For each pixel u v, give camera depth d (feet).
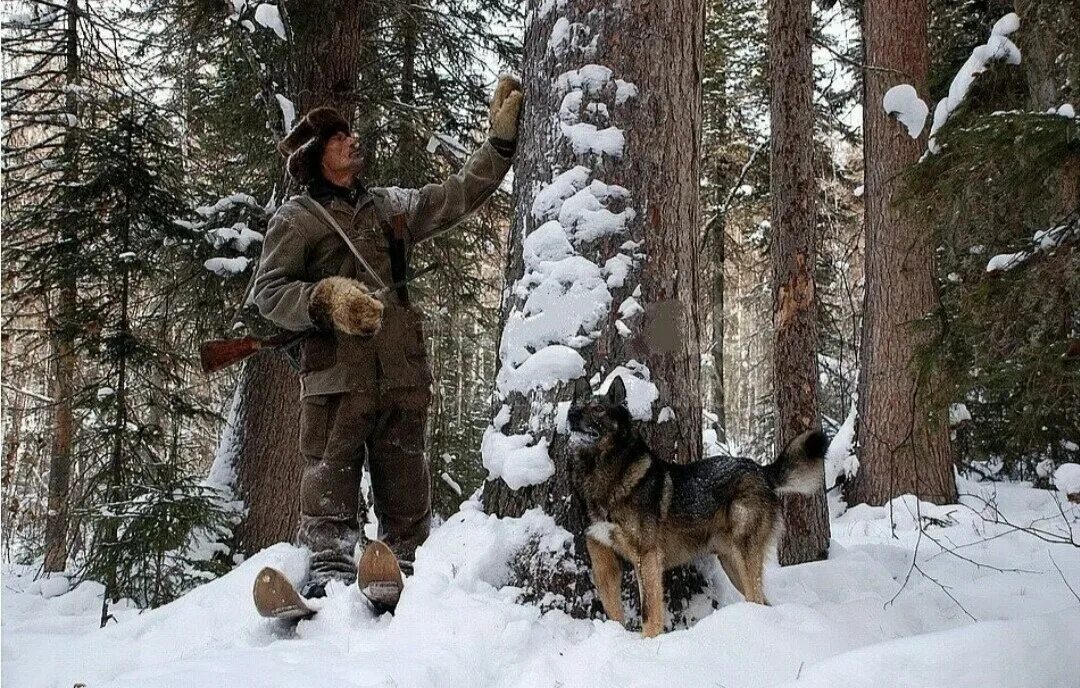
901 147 31.42
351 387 12.65
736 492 13.44
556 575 12.03
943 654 8.34
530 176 13.65
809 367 27.07
